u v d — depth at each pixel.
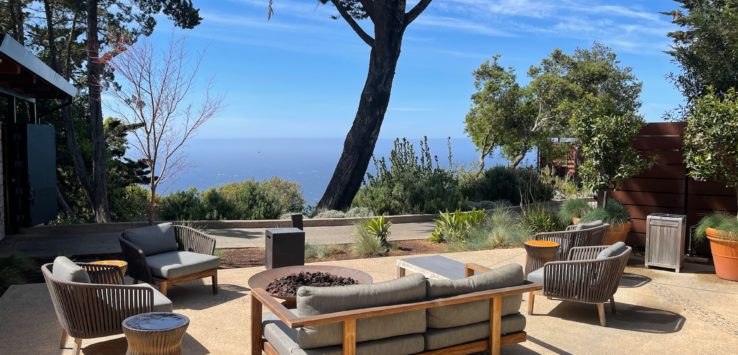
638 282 7.20
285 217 14.18
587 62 31.59
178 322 3.69
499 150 26.14
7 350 4.55
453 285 4.15
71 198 17.70
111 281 5.31
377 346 3.79
